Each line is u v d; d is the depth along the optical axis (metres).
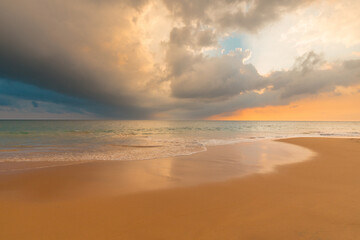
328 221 3.93
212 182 6.64
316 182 6.63
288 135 31.06
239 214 4.28
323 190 5.81
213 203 4.89
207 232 3.58
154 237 3.44
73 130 40.66
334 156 11.81
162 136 28.02
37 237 3.45
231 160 10.54
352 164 9.55
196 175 7.57
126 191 5.79
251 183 6.54
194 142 19.80
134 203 4.91
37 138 23.66
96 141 20.72
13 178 7.13
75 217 4.18
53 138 23.80
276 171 8.17
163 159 10.84
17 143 18.69
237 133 35.56
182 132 37.88
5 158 11.20
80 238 3.42
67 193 5.62
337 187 6.10
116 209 4.57
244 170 8.38
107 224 3.88
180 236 3.46
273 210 4.46
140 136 27.69
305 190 5.82
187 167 8.96
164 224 3.88
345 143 18.34
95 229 3.70
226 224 3.86
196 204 4.84
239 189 5.93
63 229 3.71
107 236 3.47
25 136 26.20
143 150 14.19
